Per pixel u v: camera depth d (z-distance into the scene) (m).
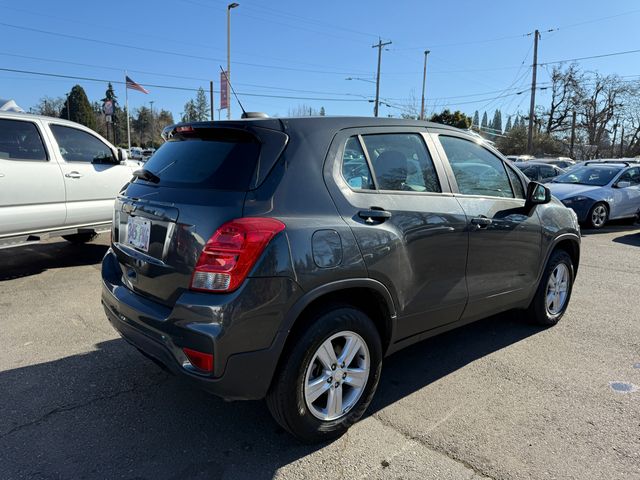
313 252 2.41
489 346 4.12
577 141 49.06
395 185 2.97
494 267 3.64
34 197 5.84
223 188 2.43
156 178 2.82
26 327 4.34
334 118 2.86
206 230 2.31
